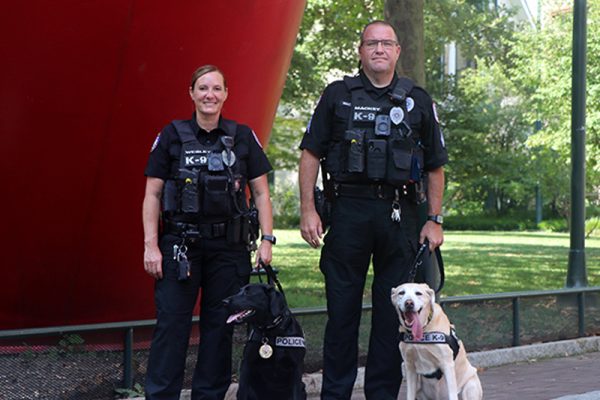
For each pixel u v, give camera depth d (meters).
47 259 7.19
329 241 5.55
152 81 6.92
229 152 5.23
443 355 5.47
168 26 6.81
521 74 32.00
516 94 35.06
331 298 5.55
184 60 7.00
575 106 12.05
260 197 5.40
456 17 24.20
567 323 9.77
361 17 17.81
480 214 45.81
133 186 7.17
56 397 6.16
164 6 6.73
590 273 18.02
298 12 8.01
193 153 5.20
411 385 5.64
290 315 5.10
